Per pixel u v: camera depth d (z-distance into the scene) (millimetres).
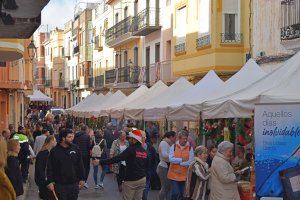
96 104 30047
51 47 78500
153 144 15445
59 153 9516
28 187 16797
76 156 9680
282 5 18094
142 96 20016
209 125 17203
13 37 7812
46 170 9656
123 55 41531
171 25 30438
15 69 27938
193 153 11695
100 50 51219
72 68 66500
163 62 30906
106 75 45156
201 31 24234
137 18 34750
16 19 6137
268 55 19469
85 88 57094
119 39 39969
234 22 22531
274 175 6867
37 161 10008
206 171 10180
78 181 9773
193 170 10188
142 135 10477
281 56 18250
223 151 8930
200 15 24328
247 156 11602
